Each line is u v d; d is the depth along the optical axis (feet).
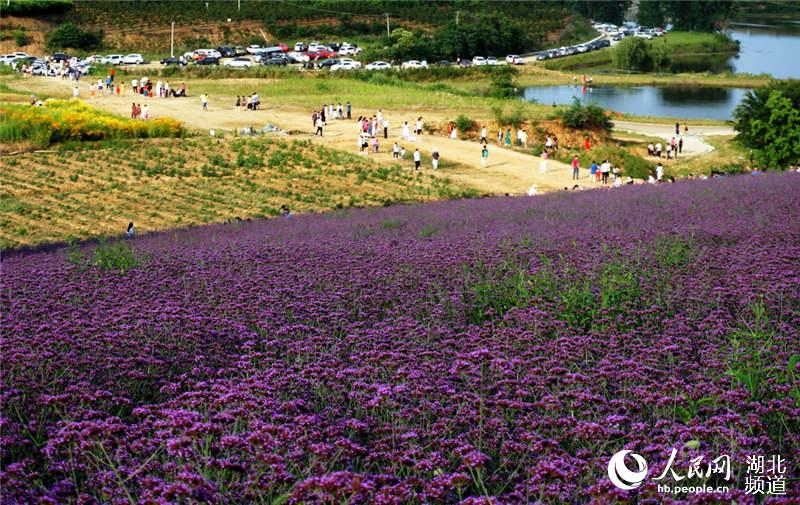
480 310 43.52
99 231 145.07
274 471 21.76
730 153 264.72
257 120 274.36
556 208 105.91
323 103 314.96
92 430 23.50
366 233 90.53
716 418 25.38
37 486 22.43
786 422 27.02
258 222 128.98
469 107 313.53
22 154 197.77
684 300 42.75
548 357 33.17
